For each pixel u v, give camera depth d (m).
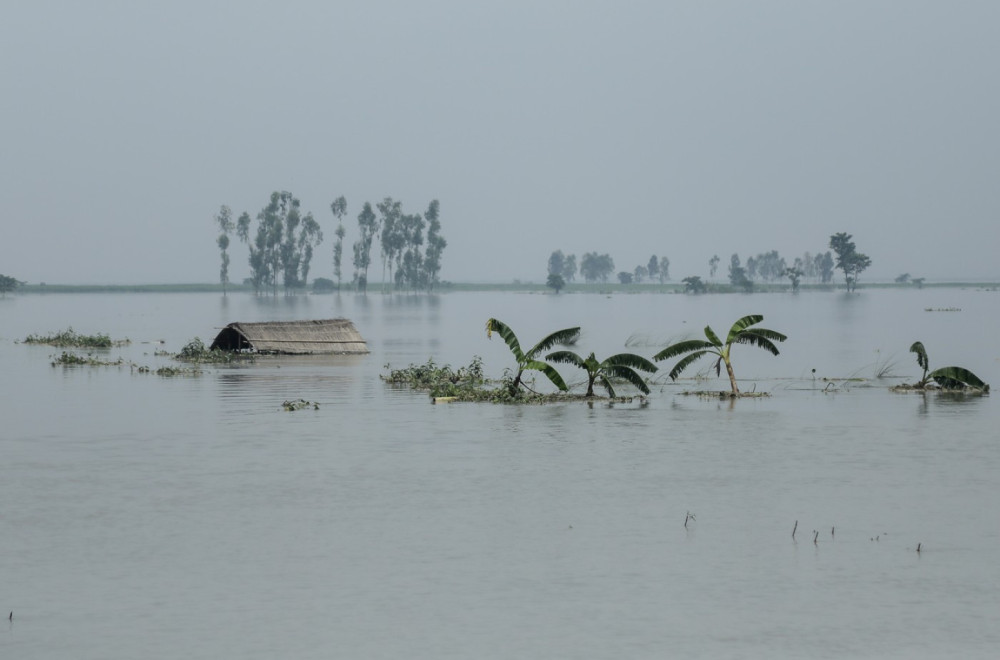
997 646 24.47
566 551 31.70
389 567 30.12
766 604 27.17
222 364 99.06
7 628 25.47
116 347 126.56
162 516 35.81
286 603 27.20
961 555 31.31
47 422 58.00
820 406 65.12
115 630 25.36
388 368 93.94
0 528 34.31
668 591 28.12
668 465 44.75
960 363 99.81
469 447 49.34
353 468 44.09
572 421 58.28
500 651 24.14
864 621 26.02
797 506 37.25
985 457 46.69
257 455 47.25
